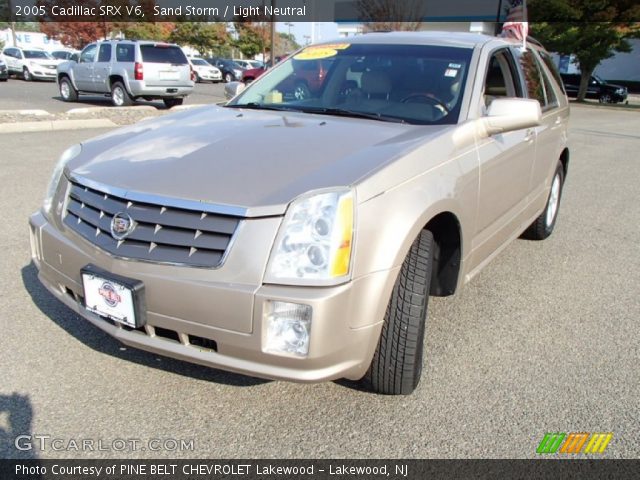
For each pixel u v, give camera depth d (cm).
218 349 236
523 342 350
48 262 288
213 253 234
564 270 485
